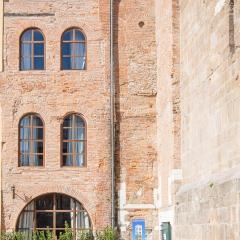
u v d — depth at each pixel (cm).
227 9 2556
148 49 4459
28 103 4469
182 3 3541
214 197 2617
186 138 3416
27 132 4466
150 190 4375
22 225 4406
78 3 4509
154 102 4428
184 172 3466
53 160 4431
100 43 4481
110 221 4359
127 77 4453
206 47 2953
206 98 2952
